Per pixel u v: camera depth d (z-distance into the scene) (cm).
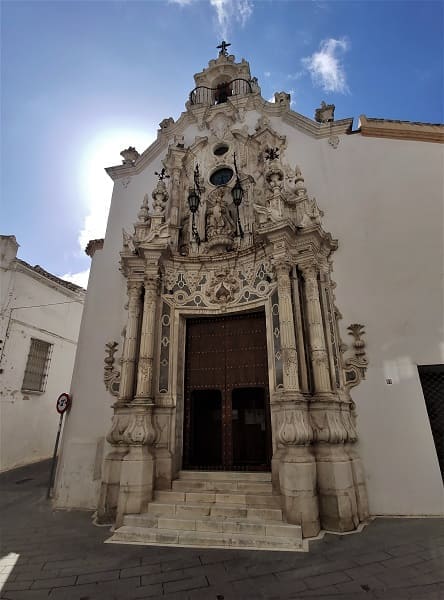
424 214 839
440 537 530
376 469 689
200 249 1005
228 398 864
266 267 867
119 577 435
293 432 630
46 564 479
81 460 844
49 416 1578
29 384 1486
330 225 905
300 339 757
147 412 765
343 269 854
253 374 862
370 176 920
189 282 945
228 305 900
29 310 1510
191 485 733
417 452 680
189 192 1081
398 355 751
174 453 786
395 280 806
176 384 850
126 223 1118
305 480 602
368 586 389
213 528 594
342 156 970
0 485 1089
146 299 872
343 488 614
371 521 633
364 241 862
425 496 654
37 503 859
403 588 379
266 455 840
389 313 786
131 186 1184
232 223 1024
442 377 769
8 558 503
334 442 648
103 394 899
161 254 909
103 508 698
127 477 689
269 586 401
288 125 1084
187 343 937
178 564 473
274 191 888
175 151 1150
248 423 895
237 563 472
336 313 822
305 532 569
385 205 877
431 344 740
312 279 796
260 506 647
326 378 707
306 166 998
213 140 1173
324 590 385
